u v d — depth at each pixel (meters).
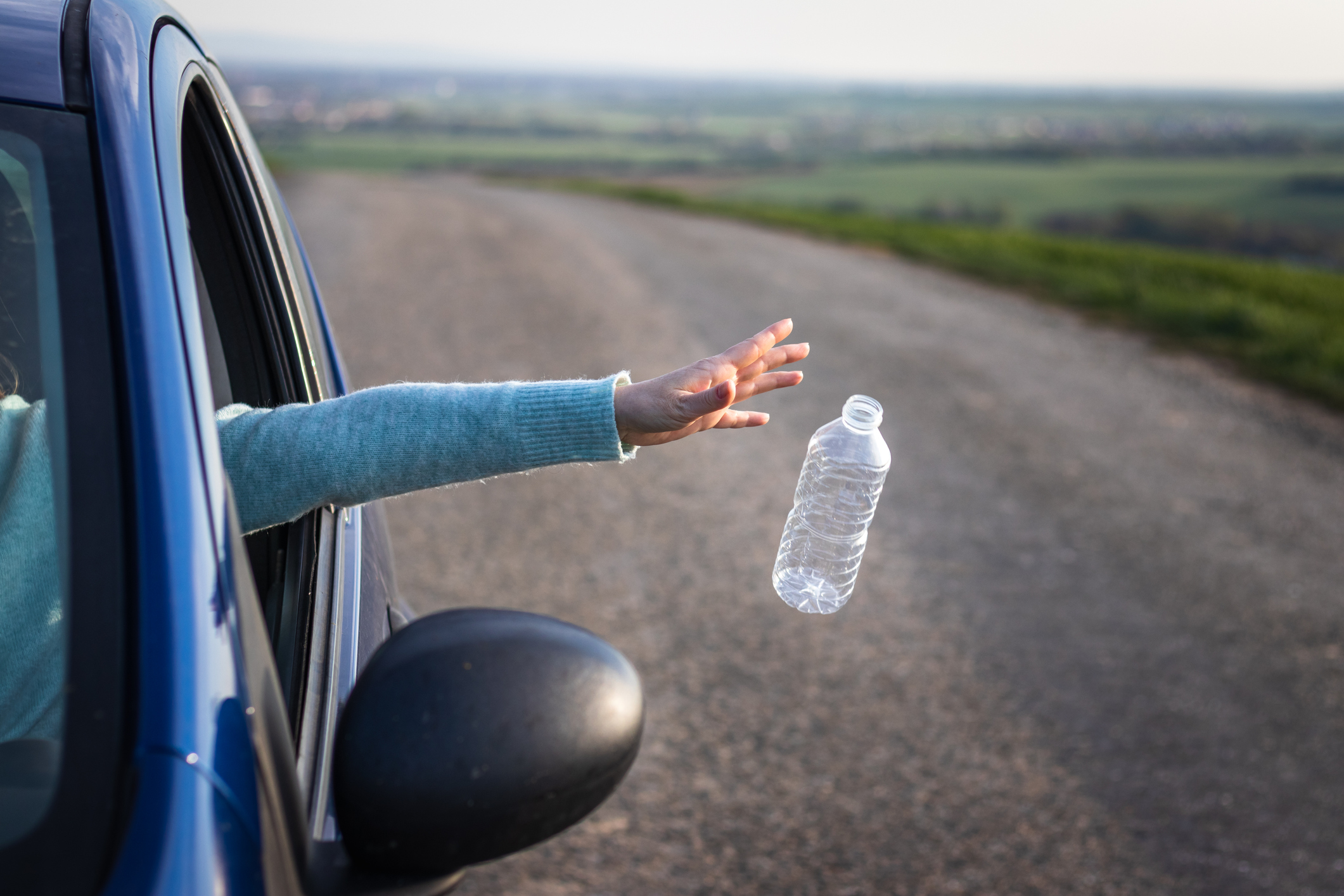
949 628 4.43
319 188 20.55
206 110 1.62
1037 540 5.45
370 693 0.98
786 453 6.43
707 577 4.71
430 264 11.77
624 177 149.75
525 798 0.98
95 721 0.79
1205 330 10.72
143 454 0.87
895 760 3.48
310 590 1.44
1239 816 3.37
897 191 144.62
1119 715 3.90
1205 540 5.64
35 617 1.06
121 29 1.20
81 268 0.95
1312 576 5.30
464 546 4.77
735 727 3.58
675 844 2.96
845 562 1.91
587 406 1.25
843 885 2.87
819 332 9.80
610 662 1.07
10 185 0.99
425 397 1.27
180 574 0.84
